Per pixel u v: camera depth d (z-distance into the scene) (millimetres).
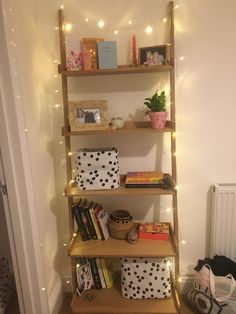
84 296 1856
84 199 1922
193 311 1840
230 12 1623
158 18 1667
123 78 1770
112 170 1663
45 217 1698
